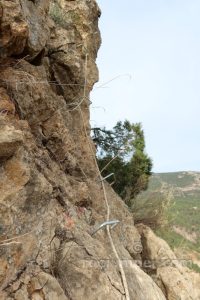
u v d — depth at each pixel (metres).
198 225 25.58
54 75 7.26
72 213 5.58
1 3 4.70
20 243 4.20
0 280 3.92
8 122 4.71
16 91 5.19
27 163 4.55
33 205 4.54
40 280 4.26
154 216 13.23
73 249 4.95
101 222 6.79
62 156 6.37
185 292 8.88
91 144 8.46
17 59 5.40
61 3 9.66
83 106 8.45
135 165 14.49
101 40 10.95
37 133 5.80
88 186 7.39
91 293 4.66
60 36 7.34
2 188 4.23
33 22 5.59
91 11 10.18
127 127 14.22
